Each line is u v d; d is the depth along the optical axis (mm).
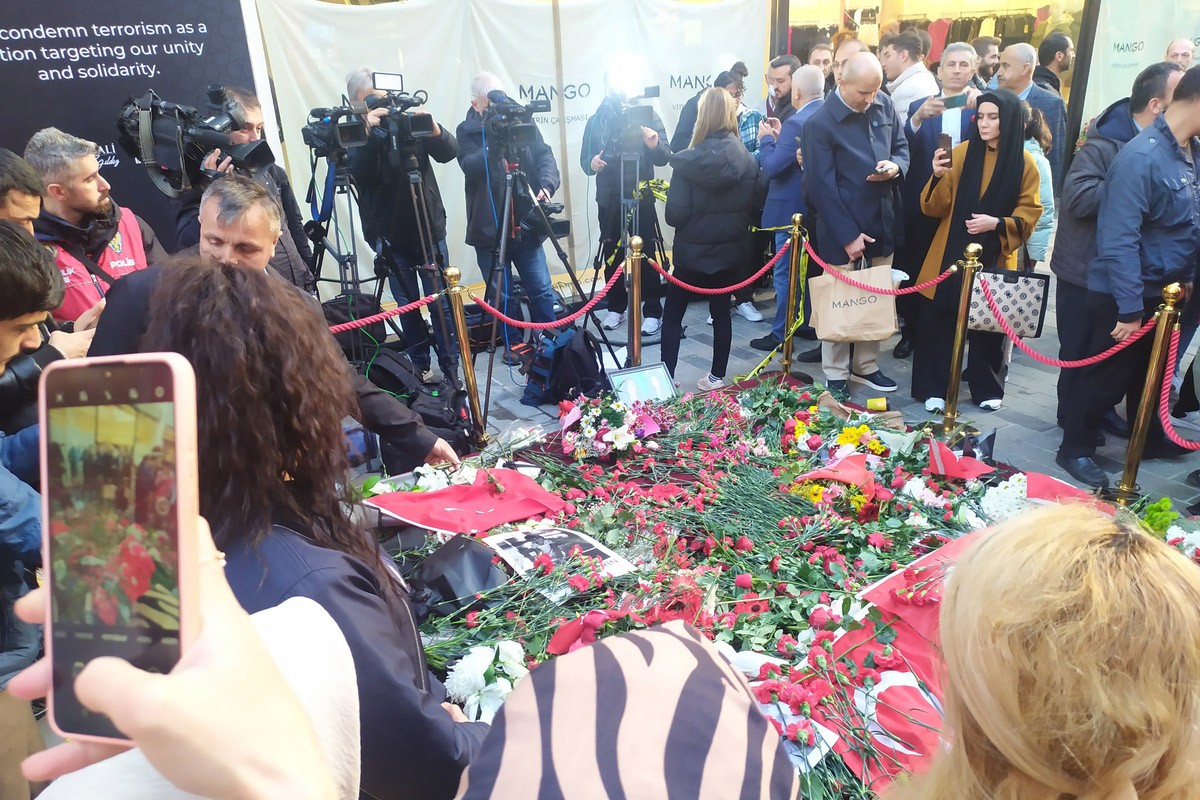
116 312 1928
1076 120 7586
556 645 1690
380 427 2383
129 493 403
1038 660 599
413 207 4367
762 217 5461
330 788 363
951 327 4258
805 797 1345
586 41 6043
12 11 3619
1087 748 596
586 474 2520
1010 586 635
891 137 4168
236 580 916
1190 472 3621
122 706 324
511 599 1819
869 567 1979
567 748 557
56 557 410
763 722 619
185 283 974
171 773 331
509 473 2447
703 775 549
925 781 733
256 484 946
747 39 6707
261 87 4309
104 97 3900
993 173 3938
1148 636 588
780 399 3004
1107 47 7363
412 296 4637
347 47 5211
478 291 6152
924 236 4562
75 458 414
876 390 4645
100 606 401
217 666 358
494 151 4410
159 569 395
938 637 719
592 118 5539
